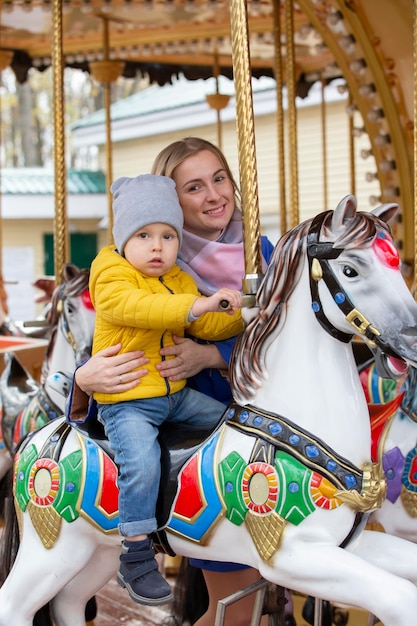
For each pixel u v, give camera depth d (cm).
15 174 1512
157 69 785
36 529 256
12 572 262
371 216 220
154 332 242
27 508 259
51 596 257
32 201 1469
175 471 238
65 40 725
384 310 209
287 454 224
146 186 244
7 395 367
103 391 242
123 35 707
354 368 230
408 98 509
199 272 270
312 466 221
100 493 245
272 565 223
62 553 253
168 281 249
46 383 334
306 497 221
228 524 231
